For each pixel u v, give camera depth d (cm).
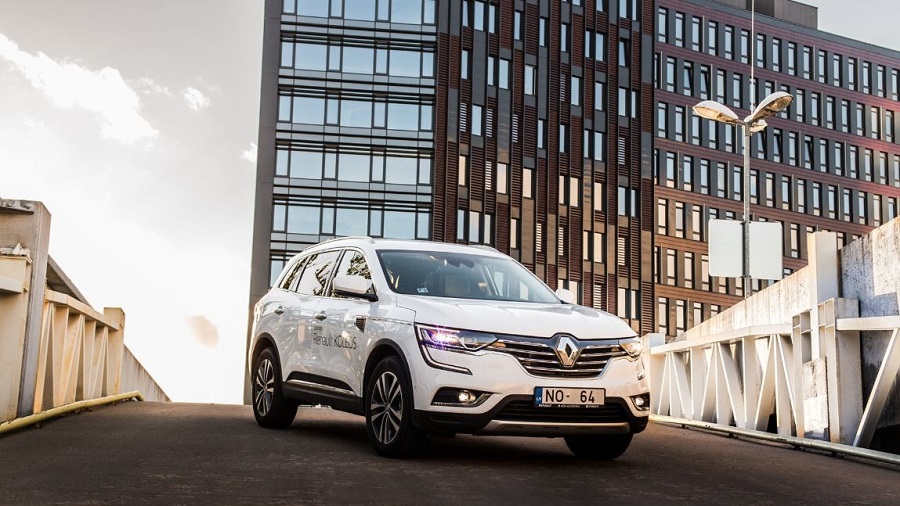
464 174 5812
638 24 6688
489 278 855
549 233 6144
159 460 687
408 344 726
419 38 5750
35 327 912
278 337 957
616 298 6412
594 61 6475
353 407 800
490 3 6044
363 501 546
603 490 625
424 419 703
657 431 1211
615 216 6450
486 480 645
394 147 5653
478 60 5938
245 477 618
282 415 948
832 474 777
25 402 904
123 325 1524
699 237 7300
